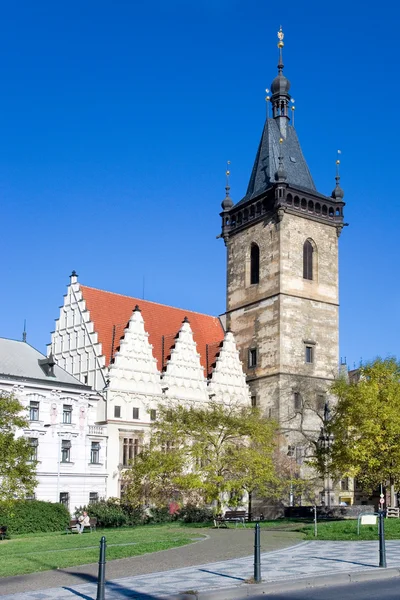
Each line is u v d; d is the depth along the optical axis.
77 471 76.88
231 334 98.19
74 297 90.44
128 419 82.75
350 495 98.06
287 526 58.25
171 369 89.06
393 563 32.06
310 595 25.47
